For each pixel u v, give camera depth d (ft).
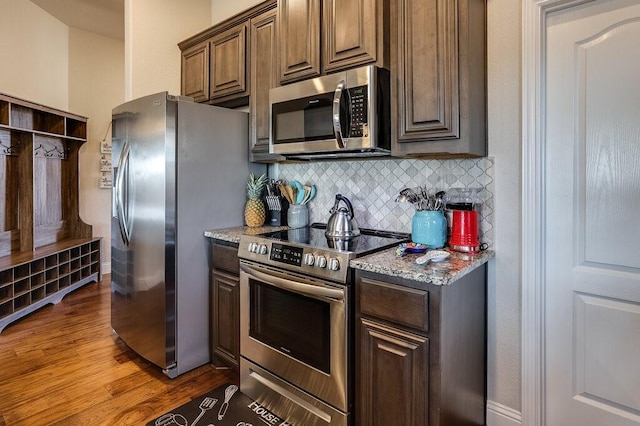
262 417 6.21
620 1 4.86
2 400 6.59
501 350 5.88
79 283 13.46
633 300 4.90
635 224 4.86
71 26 14.28
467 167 6.13
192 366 7.70
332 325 5.39
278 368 6.25
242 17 8.36
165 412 6.29
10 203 11.68
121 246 8.43
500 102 5.77
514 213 5.71
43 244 12.95
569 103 5.26
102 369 7.74
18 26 12.14
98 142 15.25
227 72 8.76
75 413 6.23
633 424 4.94
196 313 7.73
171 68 10.14
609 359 5.10
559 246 5.42
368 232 7.22
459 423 5.10
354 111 5.88
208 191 7.86
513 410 5.80
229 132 8.23
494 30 5.80
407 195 6.28
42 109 12.17
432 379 4.54
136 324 7.94
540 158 5.44
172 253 7.27
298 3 6.98
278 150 7.07
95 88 15.06
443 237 6.07
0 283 9.91
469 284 5.30
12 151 11.75
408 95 5.65
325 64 6.59
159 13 9.88
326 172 8.18
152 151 7.36
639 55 4.76
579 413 5.35
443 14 5.32
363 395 5.17
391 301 4.82
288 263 5.92
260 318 6.57
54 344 8.96
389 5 5.98
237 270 7.25
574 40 5.19
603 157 5.05
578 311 5.32
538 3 5.32
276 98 7.10
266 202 8.88
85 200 14.92
